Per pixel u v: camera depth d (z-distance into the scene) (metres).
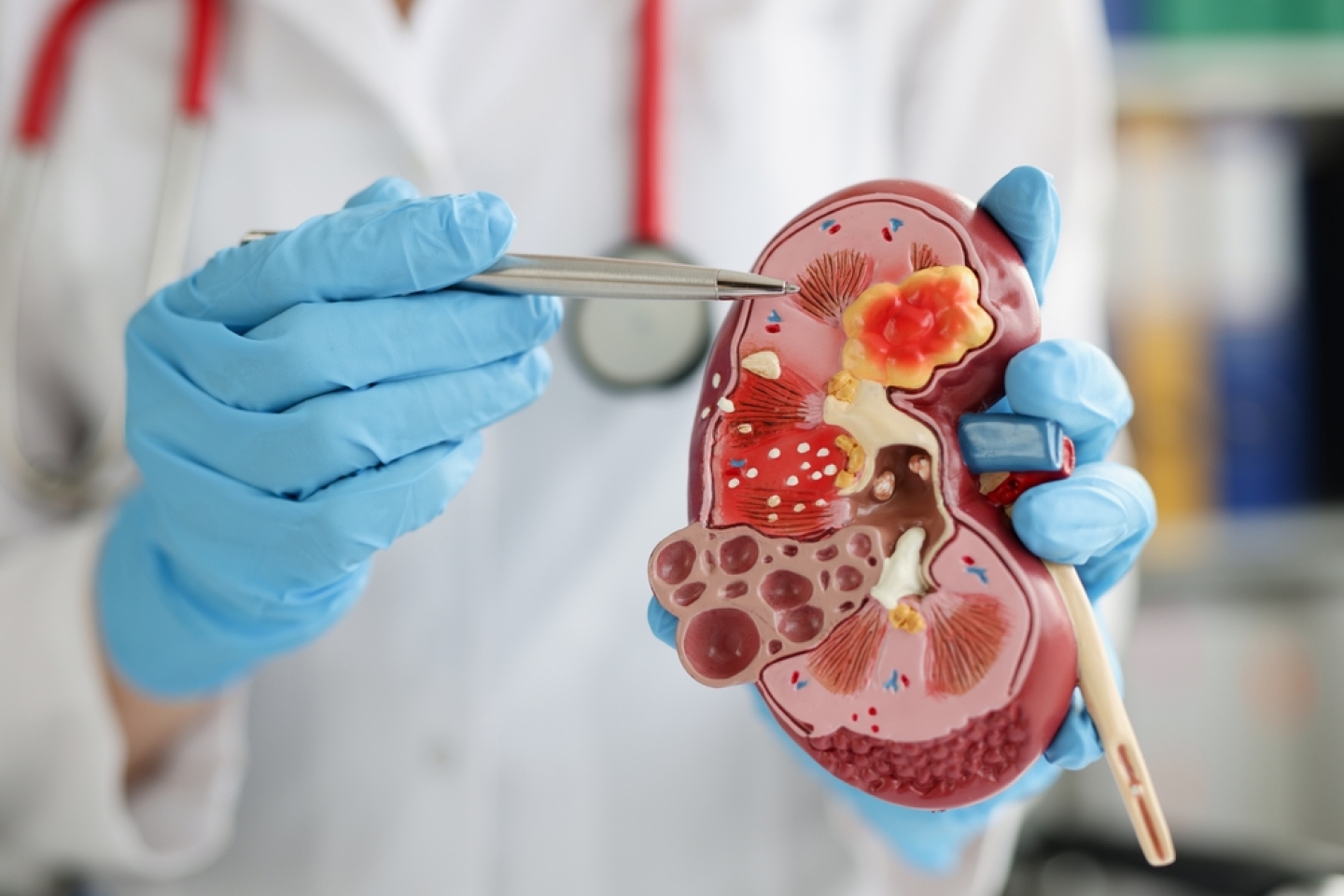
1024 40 0.57
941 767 0.38
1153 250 0.94
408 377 0.44
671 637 0.40
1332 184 0.94
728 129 0.55
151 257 0.51
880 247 0.39
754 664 0.39
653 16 0.54
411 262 0.42
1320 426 0.96
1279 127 0.93
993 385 0.39
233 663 0.50
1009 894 0.69
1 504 0.55
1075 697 0.38
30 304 0.54
